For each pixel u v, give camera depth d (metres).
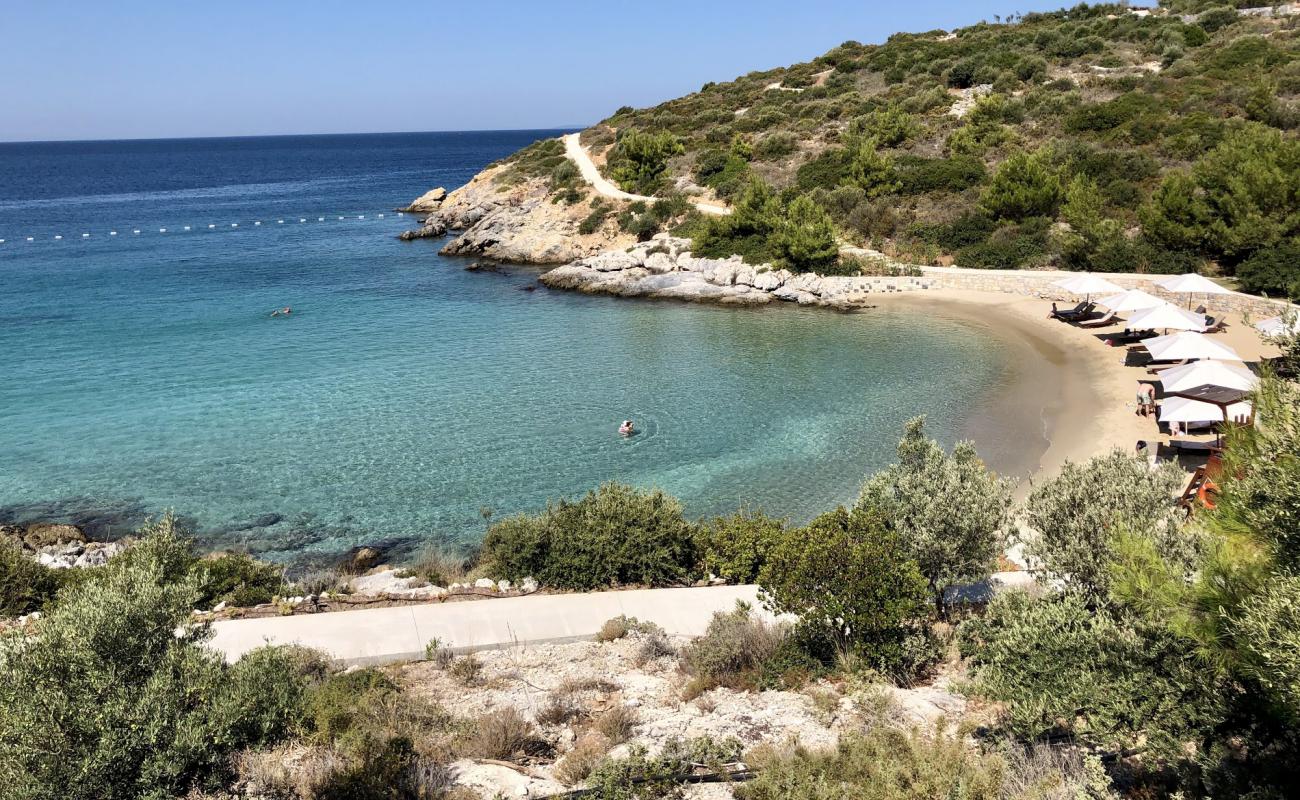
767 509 24.50
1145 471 13.12
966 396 33.94
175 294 57.41
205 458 28.61
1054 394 33.44
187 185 167.00
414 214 108.12
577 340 45.19
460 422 31.97
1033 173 56.50
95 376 37.97
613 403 34.12
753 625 14.56
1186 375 26.45
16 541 22.31
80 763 7.95
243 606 17.41
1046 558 12.72
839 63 104.69
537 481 26.67
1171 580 8.84
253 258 73.56
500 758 10.81
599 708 12.52
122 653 8.91
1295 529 7.62
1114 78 76.31
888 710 11.33
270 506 25.09
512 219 76.19
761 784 9.24
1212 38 84.06
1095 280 43.38
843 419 31.80
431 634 15.72
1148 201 54.09
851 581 13.21
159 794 8.23
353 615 16.47
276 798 9.08
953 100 81.50
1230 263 46.91
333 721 10.77
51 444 29.77
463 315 51.69
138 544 18.00
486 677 13.91
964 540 14.39
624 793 9.36
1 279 62.28
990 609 12.32
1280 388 8.45
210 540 23.02
